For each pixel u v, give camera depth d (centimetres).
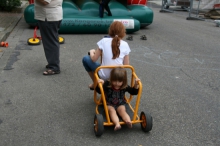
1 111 372
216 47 773
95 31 891
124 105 352
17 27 922
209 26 1143
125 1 1065
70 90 447
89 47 721
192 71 564
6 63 561
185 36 911
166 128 348
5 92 429
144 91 455
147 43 787
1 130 328
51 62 507
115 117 323
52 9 479
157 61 620
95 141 315
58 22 493
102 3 899
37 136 320
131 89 342
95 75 339
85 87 461
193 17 1312
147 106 404
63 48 700
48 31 489
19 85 457
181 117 376
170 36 901
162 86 479
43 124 345
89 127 343
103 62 352
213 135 336
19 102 399
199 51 721
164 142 319
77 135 325
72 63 580
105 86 337
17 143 305
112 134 330
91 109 388
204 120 371
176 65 597
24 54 625
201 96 445
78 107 392
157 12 1542
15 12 1209
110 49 344
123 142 316
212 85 494
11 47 679
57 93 434
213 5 1459
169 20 1260
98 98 417
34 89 445
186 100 429
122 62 354
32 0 937
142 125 337
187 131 343
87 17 889
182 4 1559
